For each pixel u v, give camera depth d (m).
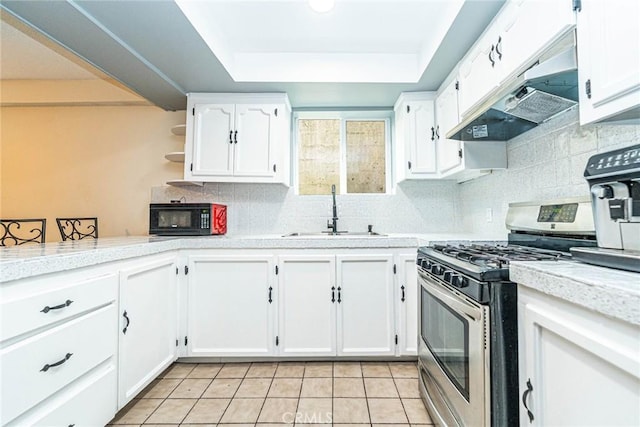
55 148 2.97
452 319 1.27
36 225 2.93
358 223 2.89
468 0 1.56
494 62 1.64
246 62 2.40
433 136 2.55
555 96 1.34
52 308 1.14
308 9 1.92
